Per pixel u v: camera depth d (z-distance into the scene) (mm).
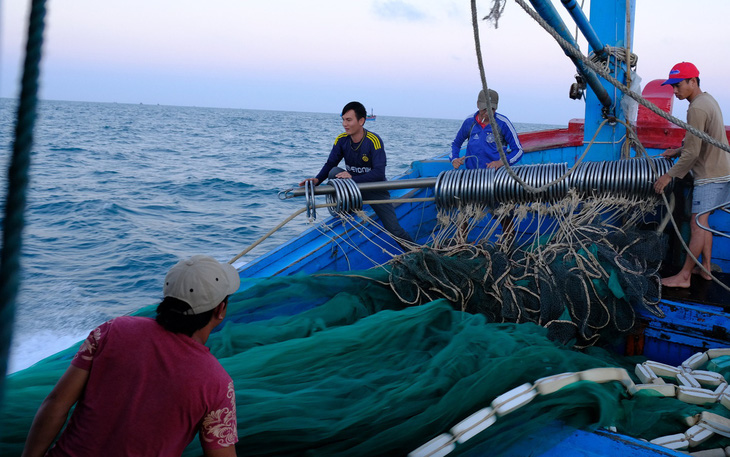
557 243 4965
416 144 64938
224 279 2049
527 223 5992
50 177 27031
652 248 4961
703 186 4793
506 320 4473
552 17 4199
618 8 5938
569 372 3256
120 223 17203
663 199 5180
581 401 2930
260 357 3508
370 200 5371
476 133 6113
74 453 1891
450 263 4613
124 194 22516
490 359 3412
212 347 3902
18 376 3195
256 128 104562
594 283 4531
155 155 42031
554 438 2670
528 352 3338
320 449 2705
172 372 1902
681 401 3367
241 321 4441
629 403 3172
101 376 1929
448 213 5531
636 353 4801
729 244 5590
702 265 4996
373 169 5500
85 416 1912
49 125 78438
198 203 21125
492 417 2740
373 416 2875
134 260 13375
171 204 20656
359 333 3760
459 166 6043
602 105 6227
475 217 5453
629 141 6262
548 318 4441
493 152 6008
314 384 3295
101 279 12094
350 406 2996
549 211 5379
